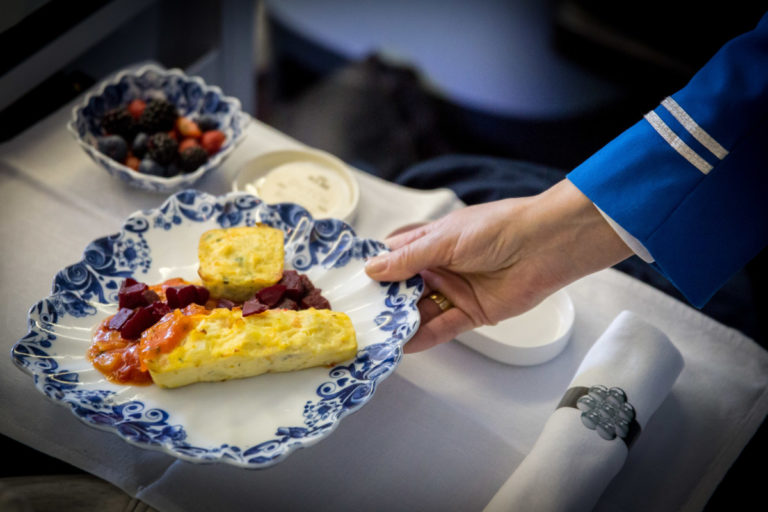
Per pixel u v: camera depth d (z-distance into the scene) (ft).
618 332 1.94
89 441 1.78
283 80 4.20
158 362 1.70
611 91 3.98
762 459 2.25
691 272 1.87
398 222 2.28
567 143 3.95
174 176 2.17
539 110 3.92
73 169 2.23
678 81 4.02
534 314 2.09
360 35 4.08
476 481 1.82
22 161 2.22
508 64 3.92
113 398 1.71
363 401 1.69
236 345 1.73
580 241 1.93
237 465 1.60
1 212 2.10
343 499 1.77
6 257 2.03
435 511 1.78
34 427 1.78
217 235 1.94
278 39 4.21
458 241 1.95
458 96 3.99
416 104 4.05
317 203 2.22
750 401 2.01
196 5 2.77
